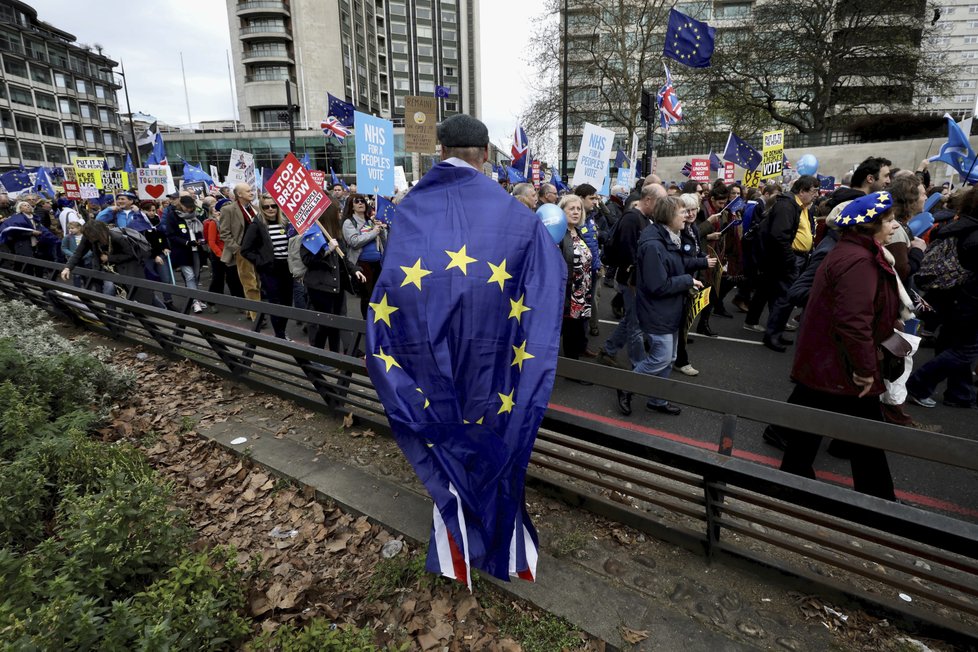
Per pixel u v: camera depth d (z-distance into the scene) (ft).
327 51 209.15
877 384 8.33
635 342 15.69
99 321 20.62
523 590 7.51
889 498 8.32
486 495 6.37
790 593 7.30
